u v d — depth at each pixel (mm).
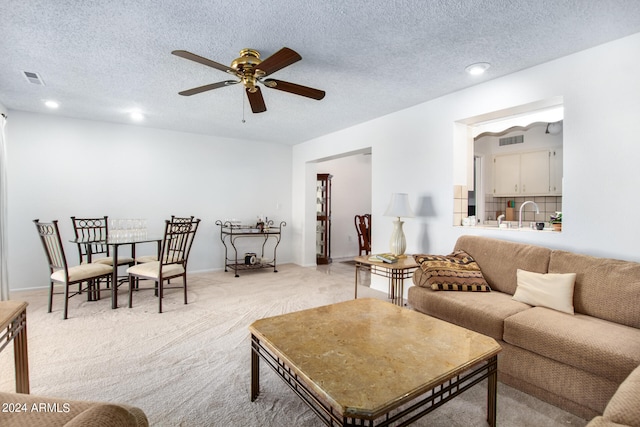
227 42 2270
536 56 2479
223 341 2574
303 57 2498
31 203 4059
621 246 2203
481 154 5543
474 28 2098
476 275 2609
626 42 2182
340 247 7047
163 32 2143
